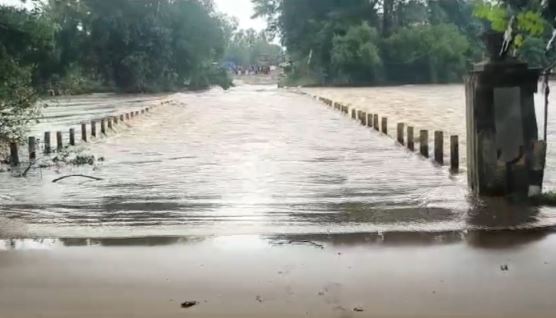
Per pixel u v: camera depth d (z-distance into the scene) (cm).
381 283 678
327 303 625
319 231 946
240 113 3850
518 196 1076
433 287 663
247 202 1220
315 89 7031
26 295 664
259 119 3384
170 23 7331
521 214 1001
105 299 649
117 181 1502
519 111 1055
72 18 6234
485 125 1071
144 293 664
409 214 1067
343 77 7800
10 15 1938
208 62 8075
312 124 3044
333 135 2531
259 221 1041
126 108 4481
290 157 1900
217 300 639
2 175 1611
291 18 8331
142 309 621
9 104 1727
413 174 1544
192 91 7519
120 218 1084
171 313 609
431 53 7675
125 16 6875
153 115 3703
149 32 6931
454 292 647
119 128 2933
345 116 3484
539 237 862
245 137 2497
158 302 638
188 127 2962
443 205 1130
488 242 842
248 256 793
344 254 794
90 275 725
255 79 11338
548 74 1066
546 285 661
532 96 1055
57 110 4359
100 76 7012
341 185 1403
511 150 1069
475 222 969
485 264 738
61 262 780
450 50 7656
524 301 620
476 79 1068
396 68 7881
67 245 871
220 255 799
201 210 1145
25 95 1783
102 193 1343
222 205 1193
